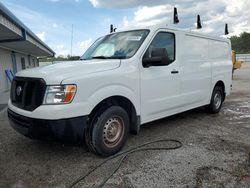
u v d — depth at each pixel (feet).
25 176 10.48
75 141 11.17
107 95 11.80
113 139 12.52
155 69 14.52
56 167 11.25
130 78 12.96
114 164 11.48
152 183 9.75
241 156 12.22
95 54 15.52
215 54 21.04
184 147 13.53
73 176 10.39
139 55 13.65
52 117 10.25
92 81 11.21
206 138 15.06
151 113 14.57
